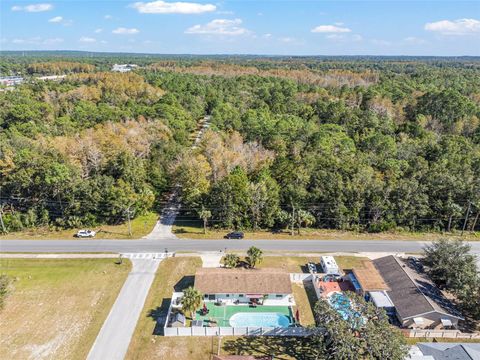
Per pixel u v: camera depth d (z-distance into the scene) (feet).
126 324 159.53
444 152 310.04
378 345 120.26
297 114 476.95
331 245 228.22
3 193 252.83
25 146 288.92
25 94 491.31
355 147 342.03
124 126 360.69
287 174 259.80
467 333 152.05
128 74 614.75
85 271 197.47
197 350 145.89
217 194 244.01
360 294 178.81
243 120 415.64
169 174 286.87
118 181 247.50
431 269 183.32
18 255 212.23
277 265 205.26
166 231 243.60
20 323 159.74
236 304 173.88
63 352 144.25
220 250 219.82
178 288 184.55
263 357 142.10
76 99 494.59
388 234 244.01
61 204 247.70
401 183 245.04
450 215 242.78
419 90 544.21
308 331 152.05
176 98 499.92
